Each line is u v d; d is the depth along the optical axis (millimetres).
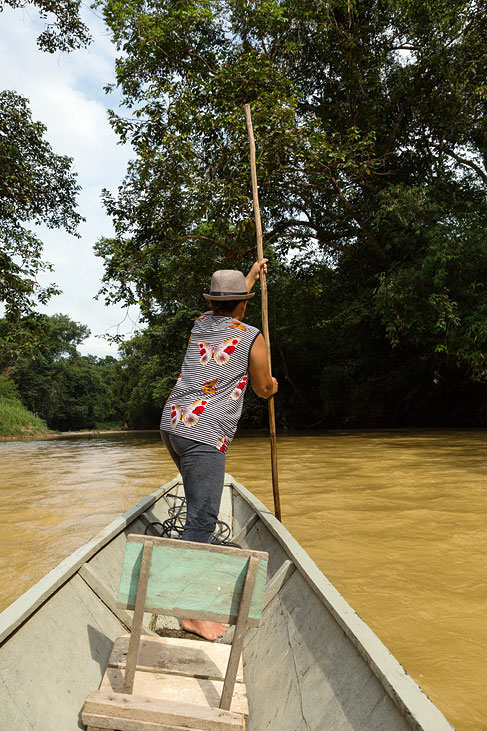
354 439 13578
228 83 12164
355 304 14961
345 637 1567
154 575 1612
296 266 18062
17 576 3459
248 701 1809
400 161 15180
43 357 56812
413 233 13422
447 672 2127
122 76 13352
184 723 1526
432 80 14359
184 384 2338
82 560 2180
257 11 12656
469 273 12664
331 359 21062
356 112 14961
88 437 32469
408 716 1085
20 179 13352
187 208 13344
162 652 1966
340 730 1287
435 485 6207
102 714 1542
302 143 12227
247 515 3529
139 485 7164
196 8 12266
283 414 22781
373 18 14547
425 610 2734
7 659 1495
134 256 13758
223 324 2398
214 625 2275
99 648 1919
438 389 18125
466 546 3793
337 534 4168
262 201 14242
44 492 6887
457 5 13383
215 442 2207
